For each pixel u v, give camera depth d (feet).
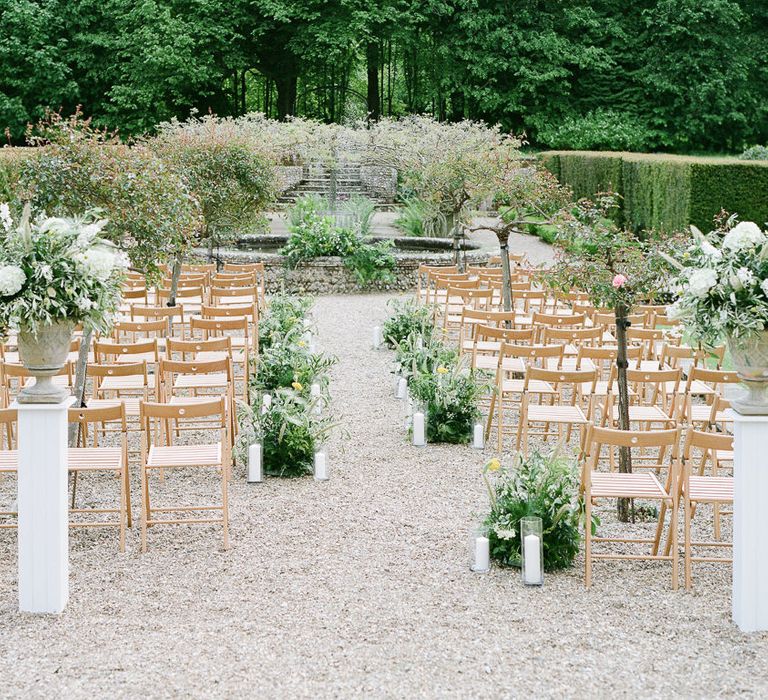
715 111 119.55
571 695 13.88
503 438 28.73
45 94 111.04
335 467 25.54
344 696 13.78
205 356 32.09
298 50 110.63
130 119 112.06
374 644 15.47
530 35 119.44
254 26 113.39
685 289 17.48
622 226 78.43
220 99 120.26
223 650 15.21
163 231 31.58
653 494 18.45
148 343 26.78
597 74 122.31
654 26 120.78
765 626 16.17
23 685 14.07
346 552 19.65
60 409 16.48
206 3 107.76
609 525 21.70
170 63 104.94
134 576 18.33
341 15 111.45
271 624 16.20
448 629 16.05
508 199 39.65
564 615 16.69
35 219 17.92
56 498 16.60
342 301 54.65
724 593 17.87
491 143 56.18
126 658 14.94
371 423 29.86
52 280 16.49
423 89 126.72
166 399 26.94
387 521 21.52
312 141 71.20
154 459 20.12
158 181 31.91
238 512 22.00
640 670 14.67
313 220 59.47
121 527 19.54
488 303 43.04
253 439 25.07
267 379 30.71
